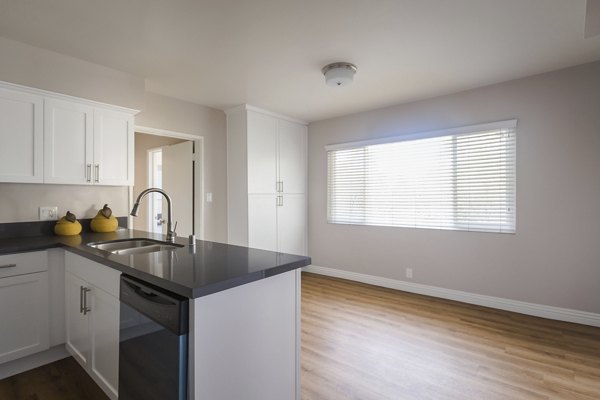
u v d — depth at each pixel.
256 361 1.39
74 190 2.79
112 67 2.76
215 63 2.71
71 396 1.87
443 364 2.20
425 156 3.74
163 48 2.44
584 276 2.82
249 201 3.95
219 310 1.23
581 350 2.38
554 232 2.95
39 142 2.33
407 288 3.87
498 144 3.24
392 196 4.01
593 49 2.51
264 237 4.13
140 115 3.33
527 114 3.07
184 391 1.16
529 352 2.36
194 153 3.93
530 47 2.47
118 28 2.16
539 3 1.90
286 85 3.25
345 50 2.50
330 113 4.33
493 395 1.86
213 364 1.21
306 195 4.84
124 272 1.49
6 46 2.25
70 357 2.30
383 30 2.21
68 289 2.13
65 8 1.92
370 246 4.20
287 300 1.55
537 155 3.02
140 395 1.37
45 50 2.42
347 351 2.39
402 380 2.02
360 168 4.31
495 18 2.06
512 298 3.18
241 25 2.13
